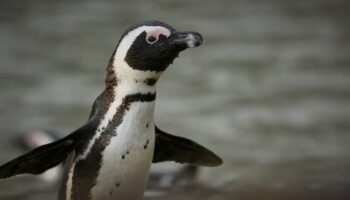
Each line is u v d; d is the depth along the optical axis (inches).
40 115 1827.0
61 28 2711.6
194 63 2269.9
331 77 2086.6
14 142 1673.2
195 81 2089.1
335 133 1680.6
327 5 3095.5
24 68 2220.7
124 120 756.0
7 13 2942.9
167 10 3009.4
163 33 749.9
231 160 1505.9
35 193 1214.3
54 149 767.1
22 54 2377.0
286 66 2203.5
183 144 825.5
